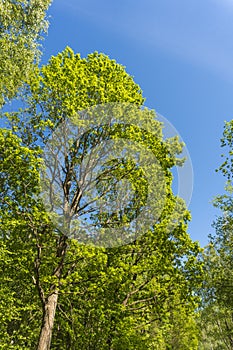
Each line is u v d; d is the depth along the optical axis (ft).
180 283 45.32
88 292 40.22
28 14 46.37
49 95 41.39
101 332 43.09
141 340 44.04
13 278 44.98
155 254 45.01
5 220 37.37
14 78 44.78
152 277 46.21
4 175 38.96
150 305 45.01
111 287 43.16
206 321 89.20
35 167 35.09
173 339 68.08
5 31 45.70
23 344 48.21
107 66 45.21
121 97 40.52
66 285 37.93
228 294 66.28
